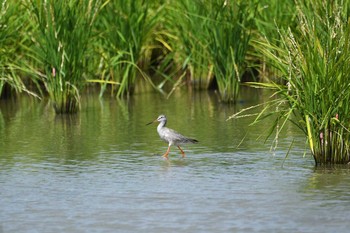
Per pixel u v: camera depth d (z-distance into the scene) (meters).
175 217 12.73
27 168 16.06
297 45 15.21
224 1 24.61
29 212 13.13
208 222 12.45
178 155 17.11
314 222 12.37
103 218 12.75
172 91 26.50
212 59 24.48
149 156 17.03
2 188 14.59
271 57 15.93
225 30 24.34
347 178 14.78
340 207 13.08
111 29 25.88
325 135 15.59
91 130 20.06
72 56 22.50
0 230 12.27
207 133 19.41
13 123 21.28
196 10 25.42
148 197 13.86
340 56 15.03
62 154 17.30
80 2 22.61
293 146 17.77
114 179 15.11
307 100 15.07
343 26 15.64
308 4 17.66
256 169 15.70
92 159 16.78
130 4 26.05
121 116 22.14
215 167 15.95
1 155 17.27
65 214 12.99
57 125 20.84
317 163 15.84
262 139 18.61
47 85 22.73
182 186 14.53
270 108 23.06
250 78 28.22
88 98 25.64
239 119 21.34
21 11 23.86
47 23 22.09
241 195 13.88
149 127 20.39
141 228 12.24
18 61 24.34
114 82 24.94
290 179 14.85
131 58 25.55
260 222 12.41
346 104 15.11
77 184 14.78
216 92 26.52
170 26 28.05
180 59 27.73
